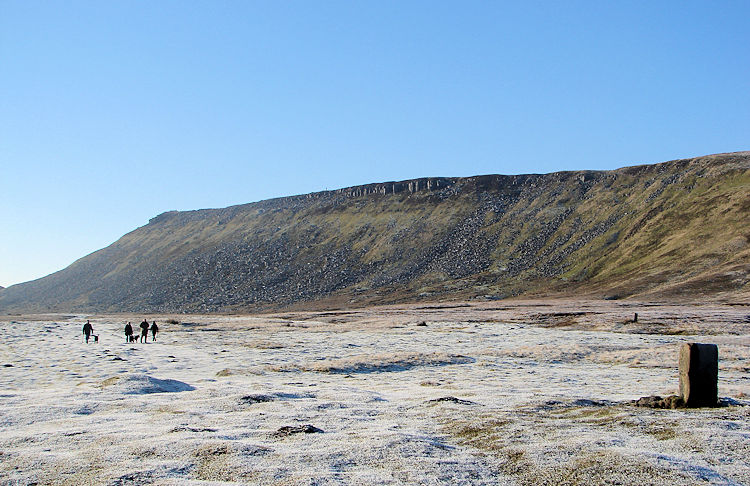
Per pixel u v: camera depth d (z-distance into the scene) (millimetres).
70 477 11109
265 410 19312
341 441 13961
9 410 19750
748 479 10539
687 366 19266
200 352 51031
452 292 195125
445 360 42156
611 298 139500
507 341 61062
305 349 54219
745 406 19000
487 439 14328
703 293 122125
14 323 121062
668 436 13922
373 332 77062
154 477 10938
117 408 20328
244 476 10953
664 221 196000
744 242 154000
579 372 36312
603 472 10859
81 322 130250
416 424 16875
